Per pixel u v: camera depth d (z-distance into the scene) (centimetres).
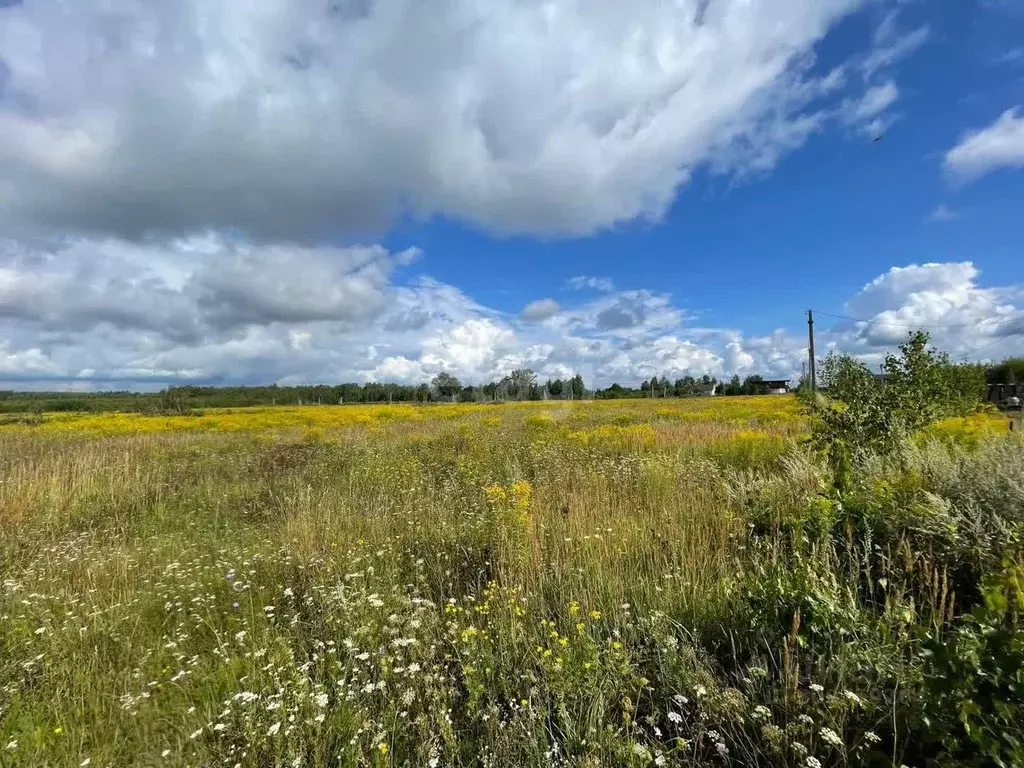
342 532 552
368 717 253
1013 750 170
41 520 692
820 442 641
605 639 308
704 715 227
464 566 470
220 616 397
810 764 187
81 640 346
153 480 939
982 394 929
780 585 281
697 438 1134
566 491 666
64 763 242
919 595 316
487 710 252
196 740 254
